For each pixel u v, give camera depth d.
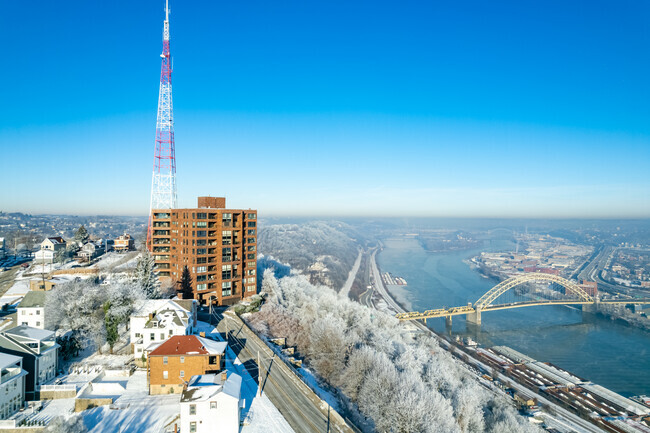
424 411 85.12
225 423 66.81
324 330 119.75
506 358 191.62
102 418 70.50
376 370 98.25
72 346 95.25
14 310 127.44
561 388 158.75
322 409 78.94
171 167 156.38
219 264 146.25
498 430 99.25
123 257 193.75
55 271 161.00
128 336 108.19
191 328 106.75
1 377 70.12
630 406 146.50
